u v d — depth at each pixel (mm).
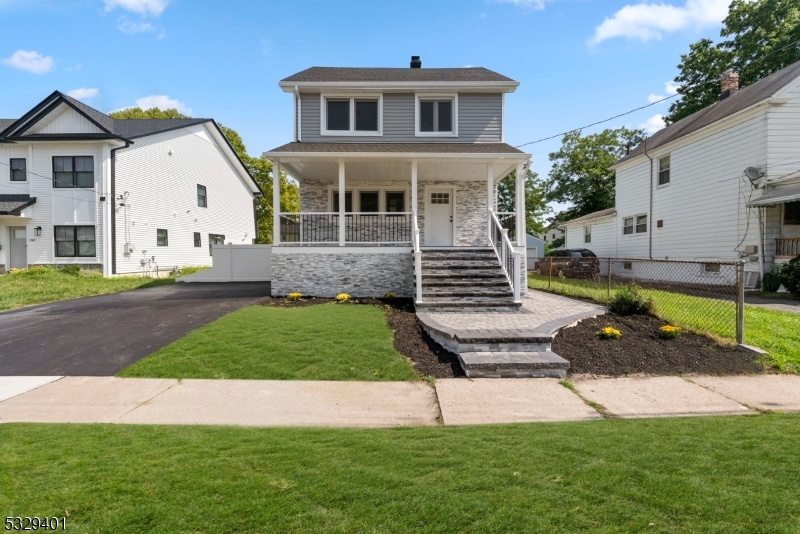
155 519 2434
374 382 5512
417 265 9281
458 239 14414
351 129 13391
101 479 2902
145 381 5578
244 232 29406
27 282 14641
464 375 5773
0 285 13859
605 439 3572
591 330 7258
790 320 7738
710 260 15055
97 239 17938
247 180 29281
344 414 4469
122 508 2547
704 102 23234
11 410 4613
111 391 5219
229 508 2539
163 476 2945
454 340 6379
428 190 14453
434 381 5531
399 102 13430
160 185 20734
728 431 3740
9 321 8773
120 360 6348
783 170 12758
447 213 14477
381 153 11055
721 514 2451
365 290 11305
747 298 11477
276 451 3400
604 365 5984
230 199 27297
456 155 11141
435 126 13594
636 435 3668
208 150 24672
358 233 13742
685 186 16297
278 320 8086
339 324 7754
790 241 12492
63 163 18062
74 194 17984
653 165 18266
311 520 2424
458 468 3053
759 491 2693
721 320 7676
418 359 6301
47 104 18031
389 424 4191
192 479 2898
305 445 3533
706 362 5996
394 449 3422
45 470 3045
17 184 18219
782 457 3178
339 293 11062
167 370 5898
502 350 6262
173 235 21641
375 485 2809
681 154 16516
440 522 2398
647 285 13914
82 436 3771
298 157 11102
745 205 13492
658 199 17953
